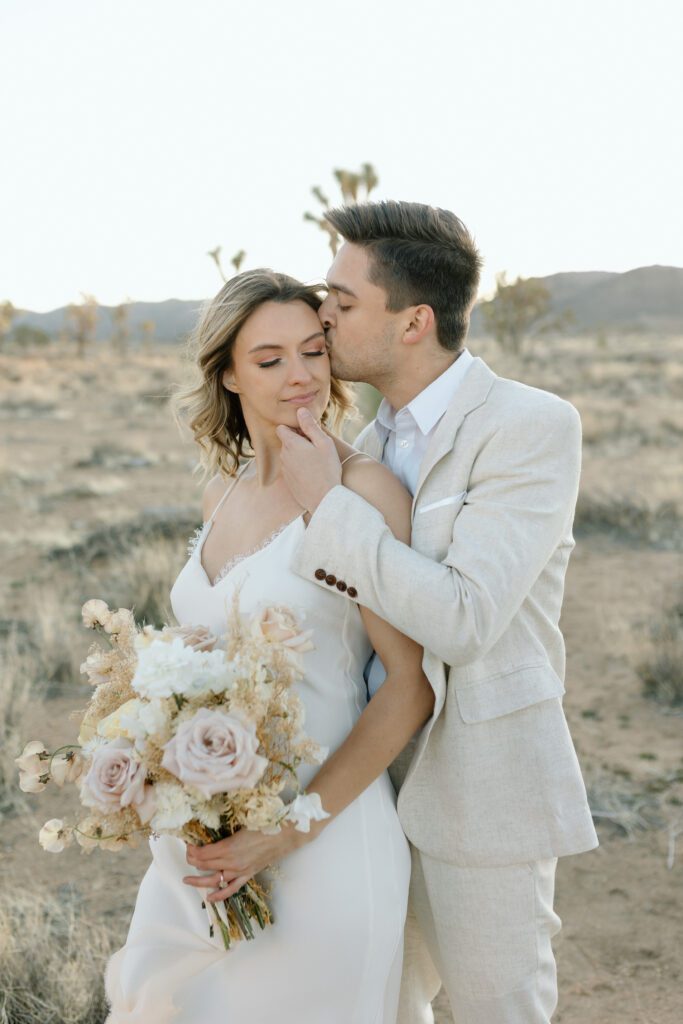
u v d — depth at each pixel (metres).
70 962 3.29
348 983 2.13
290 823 2.02
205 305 2.31
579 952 3.65
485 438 2.10
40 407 27.03
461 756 2.12
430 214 2.19
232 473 2.53
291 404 2.23
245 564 2.21
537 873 2.17
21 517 11.48
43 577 8.52
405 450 2.33
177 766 1.76
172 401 2.58
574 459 2.12
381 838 2.18
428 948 2.36
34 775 2.07
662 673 5.98
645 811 4.59
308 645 1.88
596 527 10.62
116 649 2.14
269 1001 2.15
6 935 3.32
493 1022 2.20
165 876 2.28
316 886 2.10
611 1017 3.28
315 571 2.07
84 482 13.76
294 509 2.26
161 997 2.20
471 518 2.05
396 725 2.11
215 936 2.18
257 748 1.85
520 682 2.13
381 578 1.98
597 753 5.20
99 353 62.78
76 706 5.84
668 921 3.81
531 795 2.12
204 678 1.84
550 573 2.22
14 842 4.44
